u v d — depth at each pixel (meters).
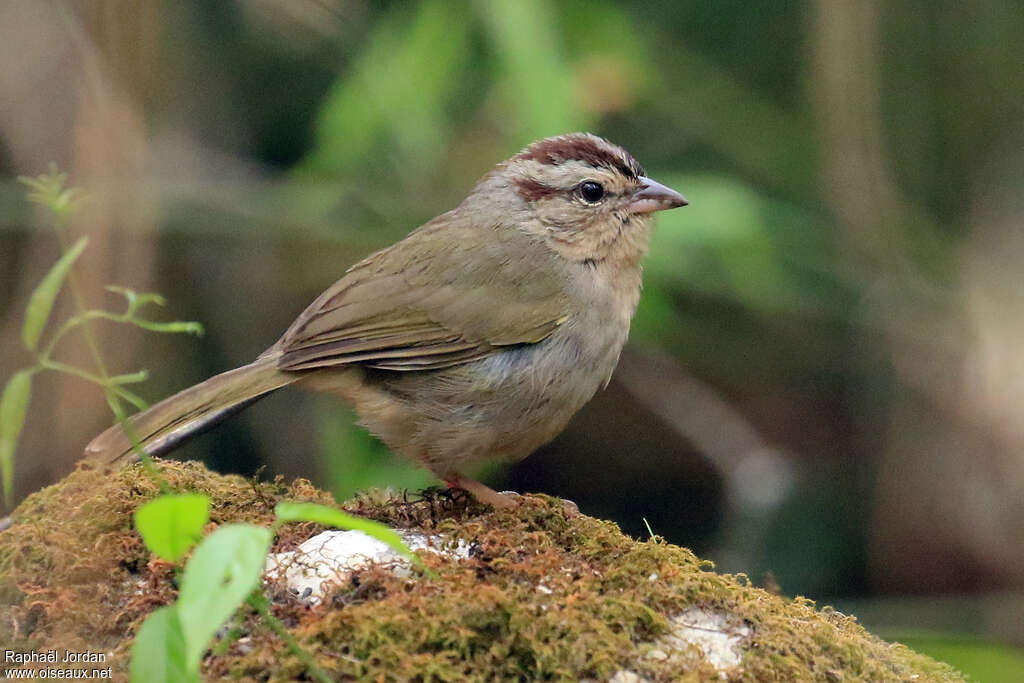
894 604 12.73
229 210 12.72
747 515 13.49
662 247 12.00
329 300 7.82
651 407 14.38
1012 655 10.09
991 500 13.75
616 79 12.20
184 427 7.43
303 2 13.05
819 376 14.64
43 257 12.12
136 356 12.43
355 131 12.14
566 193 8.09
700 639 5.35
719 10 13.77
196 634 3.98
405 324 7.61
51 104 12.08
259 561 4.12
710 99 13.57
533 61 11.42
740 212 12.04
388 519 6.76
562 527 6.29
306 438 13.84
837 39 12.77
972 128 14.31
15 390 4.79
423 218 12.98
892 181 13.62
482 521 6.49
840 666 5.38
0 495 11.76
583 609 5.26
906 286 13.73
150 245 12.37
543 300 7.79
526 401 7.75
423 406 7.64
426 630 4.99
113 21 12.08
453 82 12.48
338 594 5.34
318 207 12.70
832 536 14.14
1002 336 13.79
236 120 14.04
